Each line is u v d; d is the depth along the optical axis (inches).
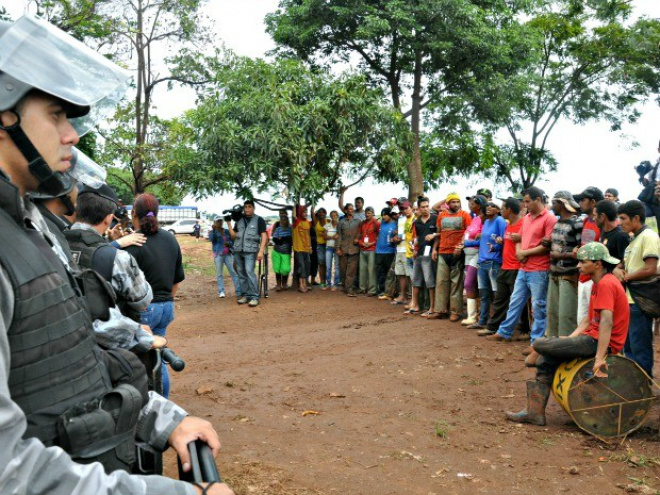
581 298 272.7
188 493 44.3
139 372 62.9
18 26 47.6
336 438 200.8
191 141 548.7
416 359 309.7
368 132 561.0
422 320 418.9
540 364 215.9
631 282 231.9
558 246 298.8
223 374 287.3
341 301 507.5
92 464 41.4
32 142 48.4
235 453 185.2
